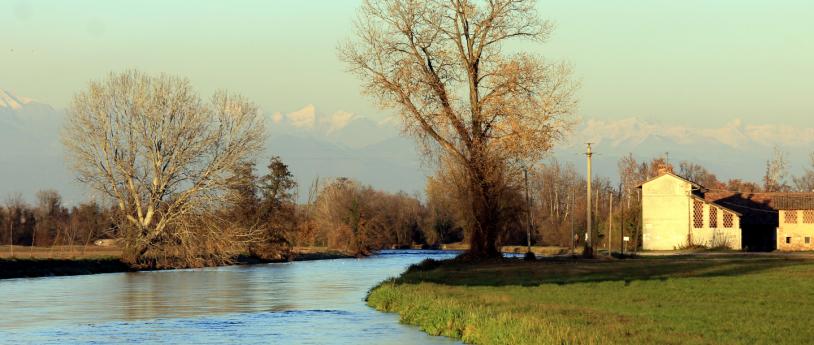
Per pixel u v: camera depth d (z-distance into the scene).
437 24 91.25
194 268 132.75
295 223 178.62
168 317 58.06
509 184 92.62
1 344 45.41
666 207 164.00
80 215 195.50
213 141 126.19
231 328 51.53
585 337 35.38
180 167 125.50
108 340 46.78
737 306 48.97
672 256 125.06
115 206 127.00
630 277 74.50
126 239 125.69
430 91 90.44
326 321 54.75
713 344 33.69
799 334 36.81
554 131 90.06
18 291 82.44
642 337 35.53
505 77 89.38
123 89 123.25
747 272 79.19
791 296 55.16
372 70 91.75
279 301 70.06
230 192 129.25
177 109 125.12
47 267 111.19
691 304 50.28
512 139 89.25
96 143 122.44
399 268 131.88
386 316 57.53
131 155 123.94
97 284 93.00
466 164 91.69
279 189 169.00
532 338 36.81
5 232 199.88
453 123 90.25
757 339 35.31
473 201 93.19
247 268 132.25
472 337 43.62
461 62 91.50
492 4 90.62
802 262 97.88
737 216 159.62
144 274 114.31
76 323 54.72
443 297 54.97
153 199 125.31
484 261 94.25
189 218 126.56
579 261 104.00
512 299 53.50
